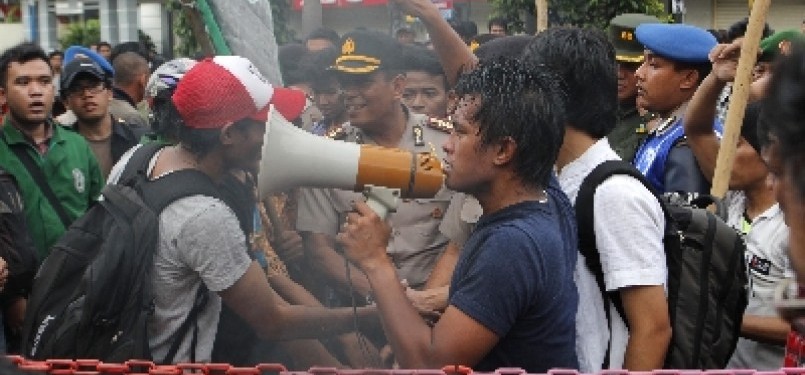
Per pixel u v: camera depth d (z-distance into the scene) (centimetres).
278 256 323
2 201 341
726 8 1490
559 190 228
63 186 391
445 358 202
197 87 237
